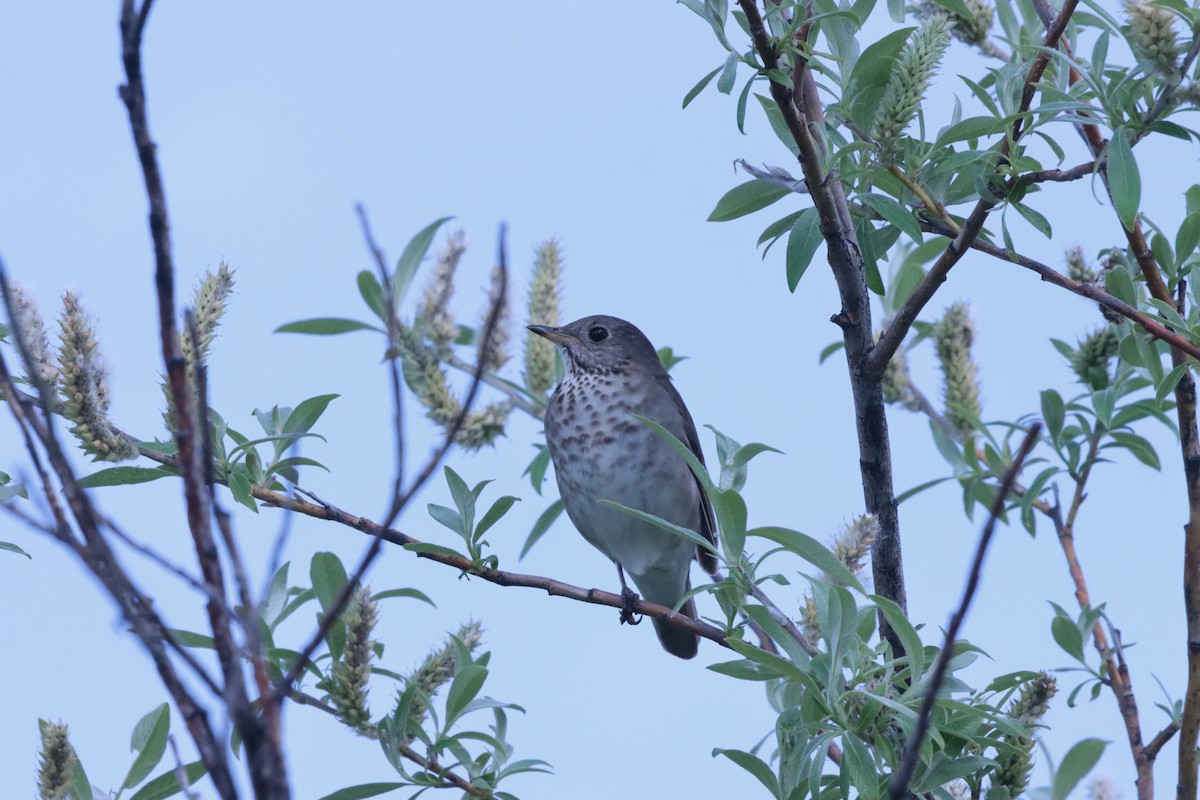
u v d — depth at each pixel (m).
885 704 8.42
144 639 4.94
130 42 5.11
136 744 9.04
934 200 9.91
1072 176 9.42
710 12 9.33
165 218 5.12
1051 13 10.87
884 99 9.47
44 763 8.34
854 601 8.68
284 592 9.84
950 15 11.38
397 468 5.18
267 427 10.27
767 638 10.57
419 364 10.52
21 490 9.22
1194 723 9.30
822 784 9.42
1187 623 9.55
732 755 9.47
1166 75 8.93
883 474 10.38
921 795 9.08
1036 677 9.36
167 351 5.13
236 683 4.88
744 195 10.44
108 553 4.99
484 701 9.96
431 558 10.07
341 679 9.42
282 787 4.75
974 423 12.30
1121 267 10.44
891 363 12.93
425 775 9.63
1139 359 11.03
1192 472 9.95
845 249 9.93
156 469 9.34
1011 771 9.25
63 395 8.80
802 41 9.46
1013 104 9.73
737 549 9.20
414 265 11.43
